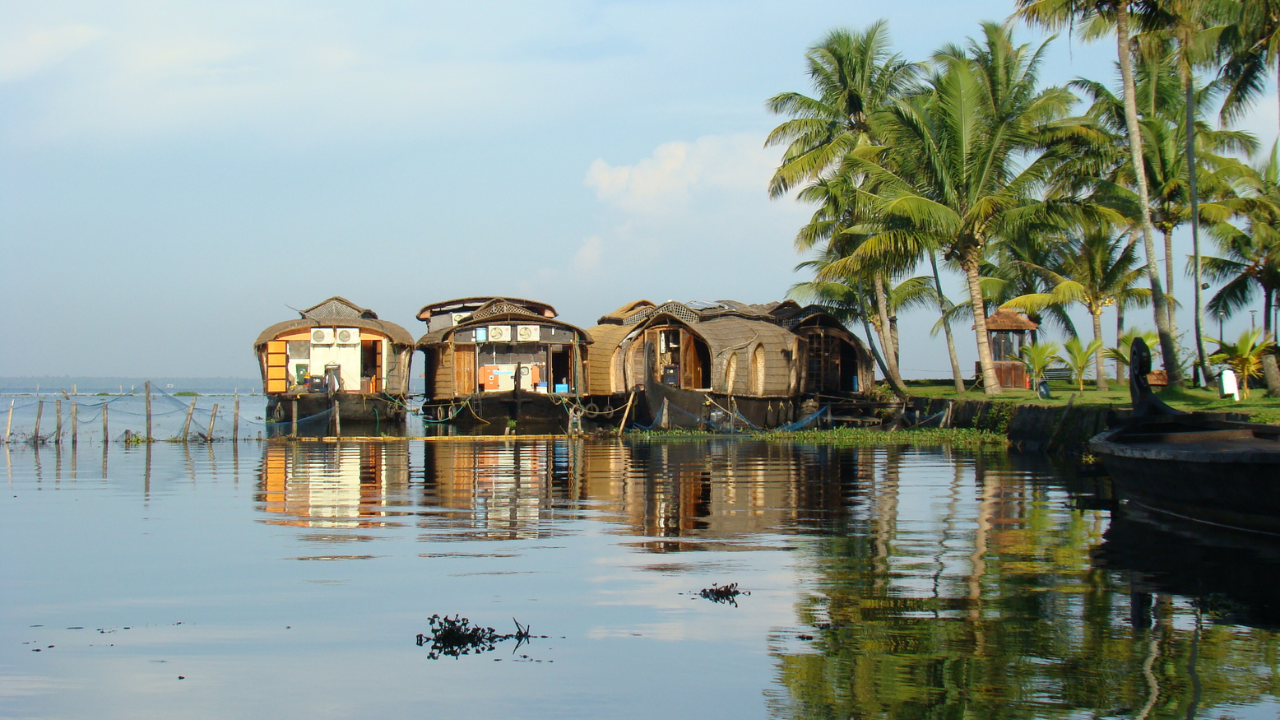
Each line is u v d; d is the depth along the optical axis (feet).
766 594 26.78
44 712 18.51
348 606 26.02
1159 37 84.17
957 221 90.74
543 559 32.14
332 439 105.70
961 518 40.55
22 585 28.68
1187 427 44.83
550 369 133.59
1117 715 17.72
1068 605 25.17
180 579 29.37
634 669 20.65
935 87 100.63
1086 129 90.53
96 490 53.93
